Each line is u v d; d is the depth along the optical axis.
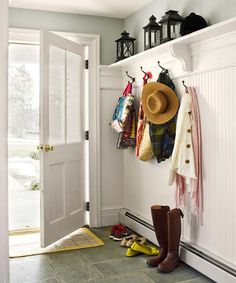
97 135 3.69
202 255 2.40
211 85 2.36
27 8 3.38
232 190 2.19
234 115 2.15
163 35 2.69
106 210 3.77
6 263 0.93
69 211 3.37
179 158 2.50
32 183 4.48
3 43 0.91
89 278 2.38
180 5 2.75
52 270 2.53
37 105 4.18
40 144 2.96
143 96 2.89
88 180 3.70
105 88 3.72
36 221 3.97
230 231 2.22
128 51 3.46
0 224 0.92
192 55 2.52
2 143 0.91
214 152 2.35
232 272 2.12
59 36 3.16
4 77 0.91
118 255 2.84
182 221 2.76
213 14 2.36
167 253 2.62
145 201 3.37
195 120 2.48
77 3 3.25
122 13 3.58
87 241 3.20
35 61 4.04
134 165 3.60
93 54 3.65
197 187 2.48
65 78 3.29
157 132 2.81
